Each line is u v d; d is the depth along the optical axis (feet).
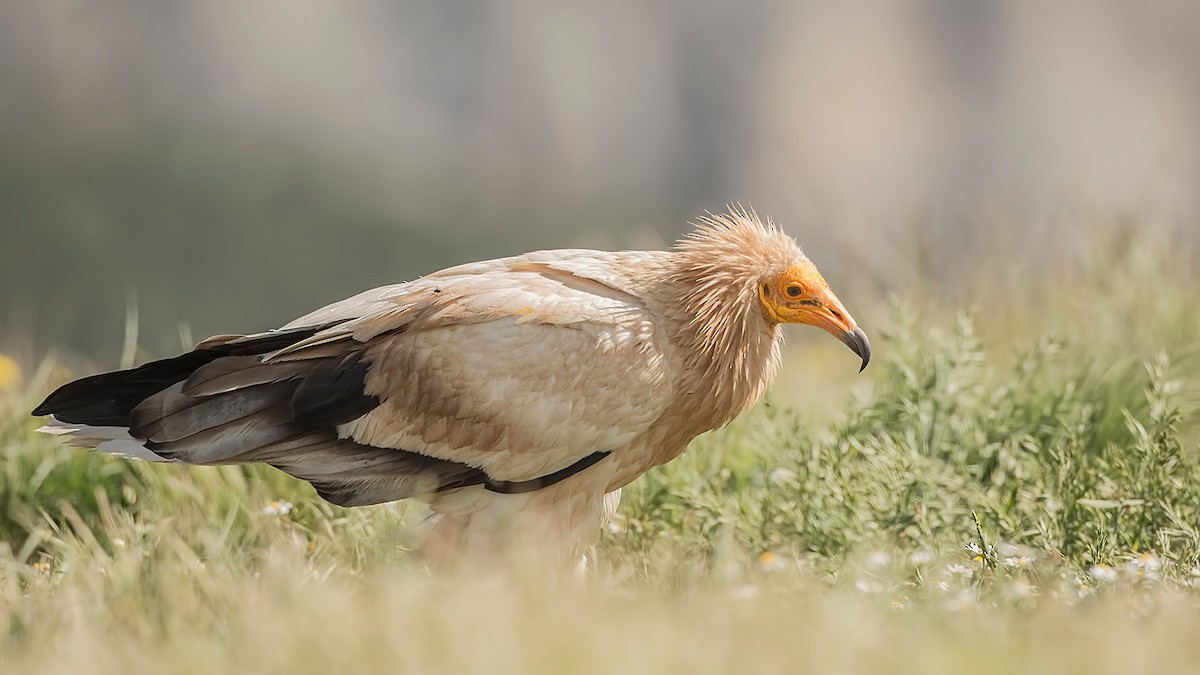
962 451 36.47
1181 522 31.24
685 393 31.07
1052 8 151.94
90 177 129.18
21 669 22.40
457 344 30.35
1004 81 152.46
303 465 31.12
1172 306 46.91
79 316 116.16
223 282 126.11
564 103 154.81
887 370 40.22
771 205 152.97
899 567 29.45
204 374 31.71
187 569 27.58
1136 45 152.15
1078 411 38.47
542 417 29.99
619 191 153.99
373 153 146.92
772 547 33.37
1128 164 150.30
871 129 153.17
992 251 55.21
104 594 26.05
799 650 21.62
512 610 23.43
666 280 31.37
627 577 29.53
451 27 152.87
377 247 135.33
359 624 22.62
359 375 31.04
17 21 138.00
